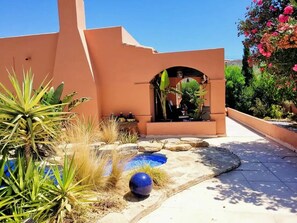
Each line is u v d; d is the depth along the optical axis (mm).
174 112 13156
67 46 10477
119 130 9977
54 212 3395
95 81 10477
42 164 4039
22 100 3293
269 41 5074
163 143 8320
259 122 11531
